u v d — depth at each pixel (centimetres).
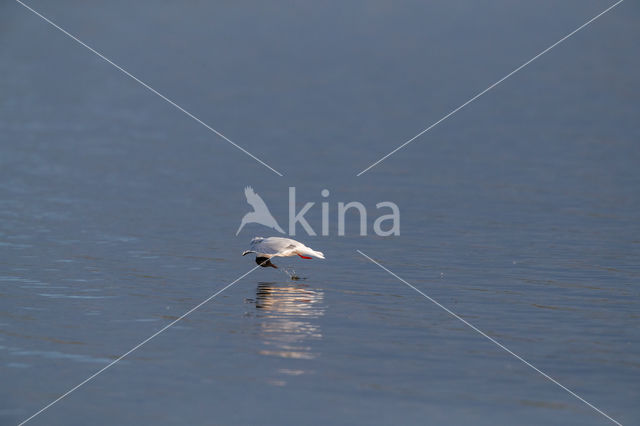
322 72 12888
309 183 6100
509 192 5741
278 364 2877
